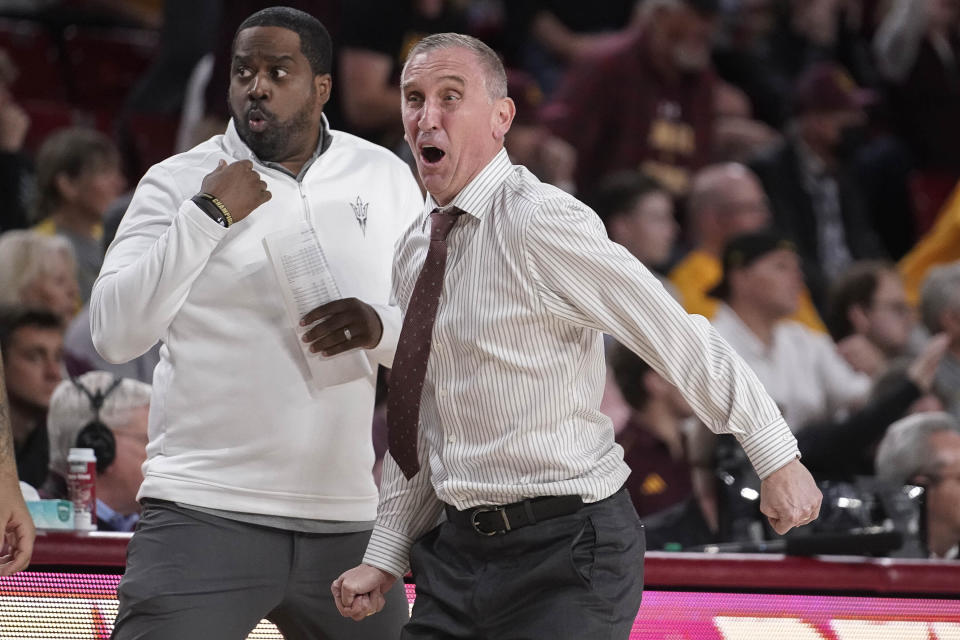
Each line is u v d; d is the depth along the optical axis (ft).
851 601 38.60
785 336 63.52
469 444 30.30
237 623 32.53
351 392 33.40
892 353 67.10
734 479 42.93
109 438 41.63
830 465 54.24
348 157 34.76
